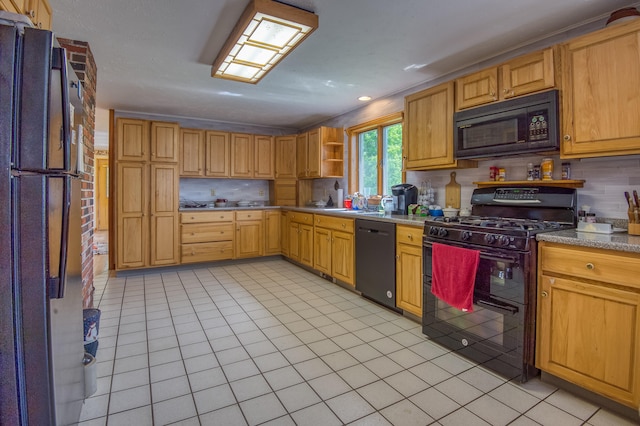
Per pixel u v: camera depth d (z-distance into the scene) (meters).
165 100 4.11
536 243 1.88
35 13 1.58
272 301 3.26
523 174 2.56
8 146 0.97
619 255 1.55
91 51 2.72
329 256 3.86
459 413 1.62
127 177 4.21
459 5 2.04
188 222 4.55
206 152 4.91
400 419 1.58
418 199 3.42
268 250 5.14
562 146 2.07
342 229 3.60
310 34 2.25
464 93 2.64
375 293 3.11
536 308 1.87
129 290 3.62
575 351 1.71
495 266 1.99
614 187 2.10
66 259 1.15
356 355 2.19
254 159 5.29
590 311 1.66
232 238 4.84
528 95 2.22
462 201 3.04
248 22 2.09
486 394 1.78
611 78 1.84
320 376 1.95
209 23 2.29
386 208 3.52
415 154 3.11
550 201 2.28
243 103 4.26
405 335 2.49
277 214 5.21
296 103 4.24
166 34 2.44
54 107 1.06
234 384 1.87
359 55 2.78
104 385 1.85
